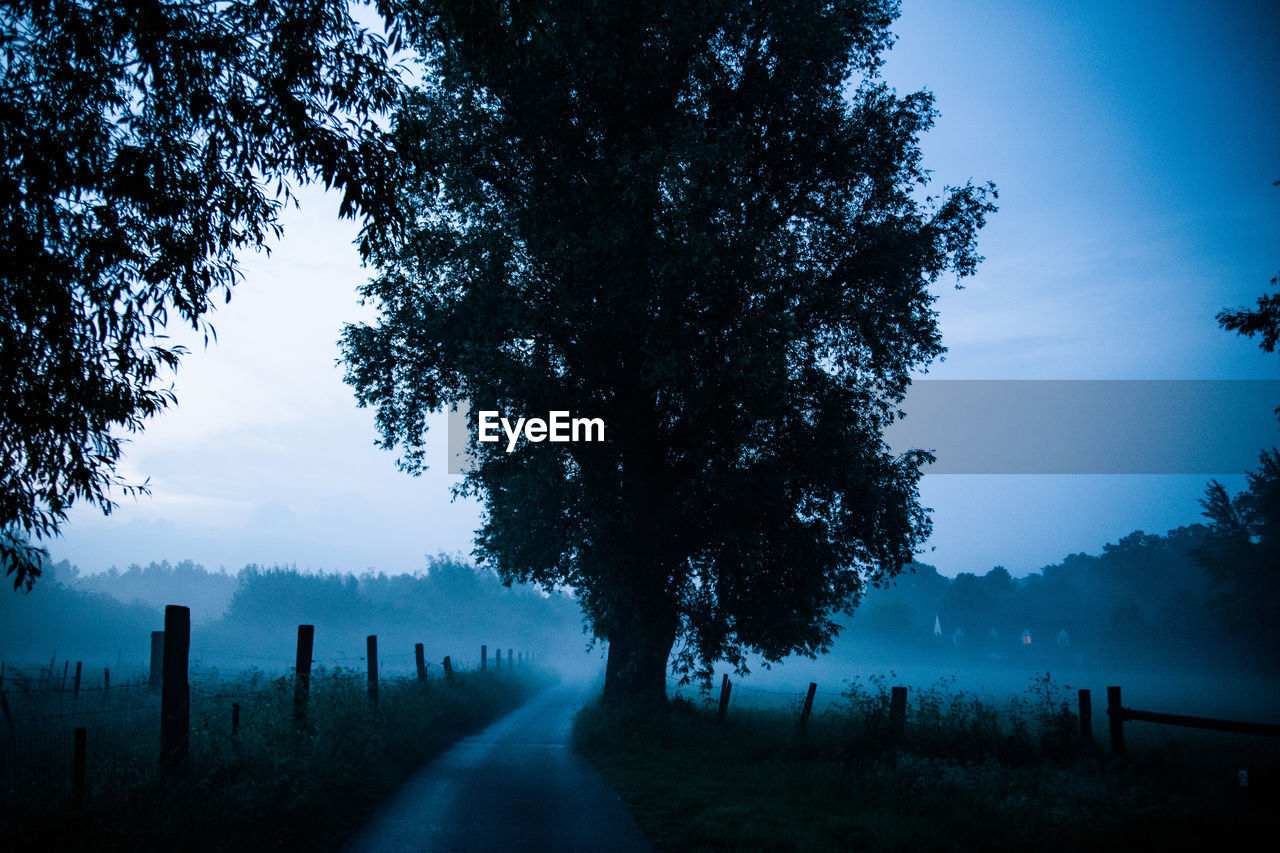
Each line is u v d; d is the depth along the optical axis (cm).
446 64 1833
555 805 1011
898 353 2133
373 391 2195
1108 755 1202
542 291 1973
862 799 1017
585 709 2145
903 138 2033
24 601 7856
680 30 1778
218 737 912
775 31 1848
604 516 1917
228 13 830
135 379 847
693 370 1753
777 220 1967
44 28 765
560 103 1908
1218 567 7988
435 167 976
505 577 2280
